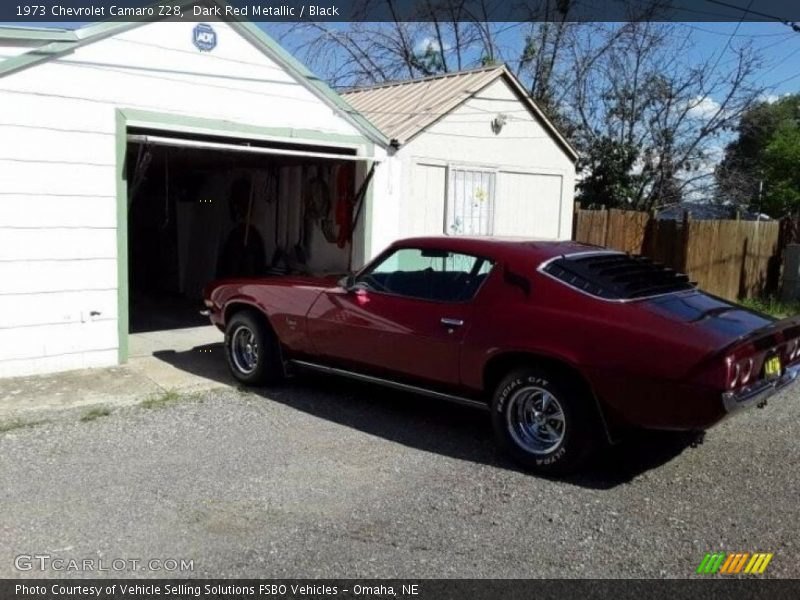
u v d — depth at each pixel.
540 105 22.23
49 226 7.02
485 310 5.17
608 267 5.24
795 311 12.88
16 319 6.92
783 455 5.37
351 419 6.00
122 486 4.55
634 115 21.84
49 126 6.94
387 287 5.79
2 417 5.82
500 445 5.04
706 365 4.28
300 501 4.39
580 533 4.06
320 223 10.86
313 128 9.01
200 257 12.97
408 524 4.13
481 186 11.27
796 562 3.77
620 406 4.56
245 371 6.82
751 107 22.20
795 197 22.91
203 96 7.97
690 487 4.73
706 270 13.47
